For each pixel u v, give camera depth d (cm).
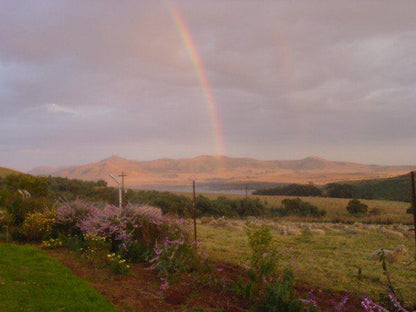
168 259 887
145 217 1090
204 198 4872
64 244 1162
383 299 718
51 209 1416
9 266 802
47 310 568
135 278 827
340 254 1296
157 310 631
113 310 596
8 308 556
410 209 4475
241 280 759
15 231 1298
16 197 1612
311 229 2034
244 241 1577
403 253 1248
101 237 1058
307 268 1049
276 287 669
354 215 4844
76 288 685
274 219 3731
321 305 705
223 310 645
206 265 914
